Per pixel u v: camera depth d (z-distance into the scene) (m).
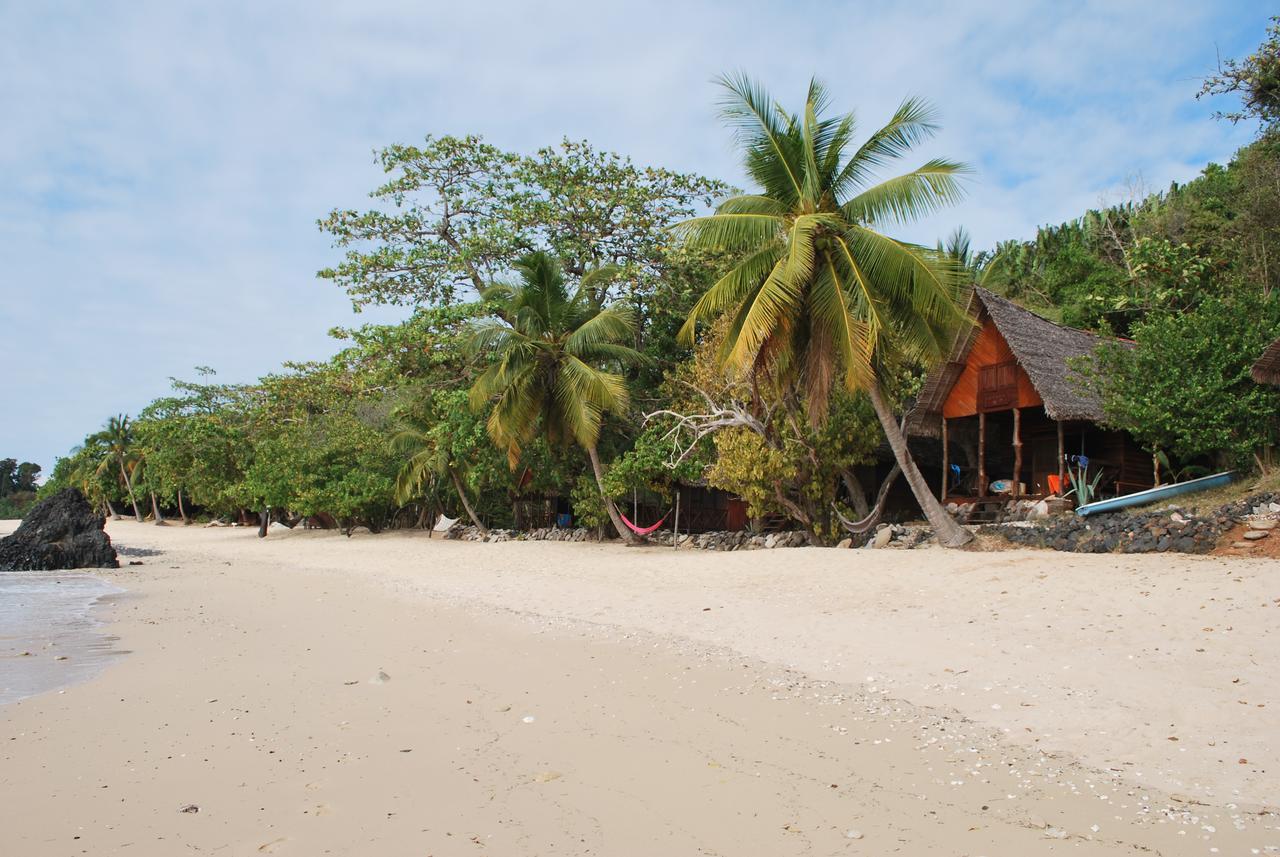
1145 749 6.14
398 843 4.86
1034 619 10.27
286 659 10.14
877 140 16.45
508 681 8.77
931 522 17.06
